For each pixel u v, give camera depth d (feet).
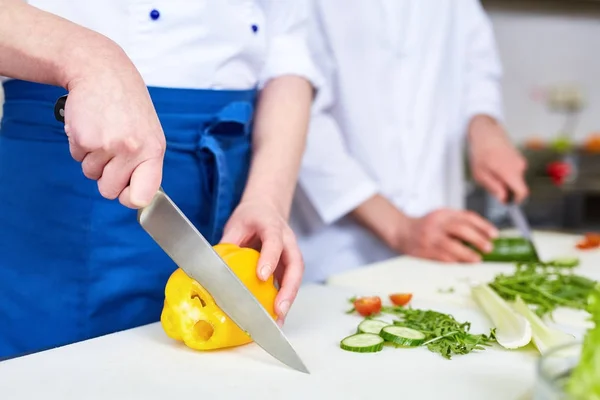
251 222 2.71
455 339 2.53
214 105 3.08
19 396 2.07
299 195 4.99
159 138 2.03
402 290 3.43
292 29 3.73
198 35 2.99
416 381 2.20
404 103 5.21
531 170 9.37
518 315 2.67
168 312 2.46
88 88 1.98
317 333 2.68
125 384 2.17
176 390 2.13
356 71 5.03
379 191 5.14
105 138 1.93
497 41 10.52
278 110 3.34
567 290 3.25
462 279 3.68
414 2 5.21
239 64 3.22
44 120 2.81
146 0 2.87
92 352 2.43
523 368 2.31
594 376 1.62
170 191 2.99
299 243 5.09
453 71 5.61
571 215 8.49
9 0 2.18
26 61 2.12
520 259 4.07
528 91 10.72
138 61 2.91
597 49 10.62
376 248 5.01
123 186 2.06
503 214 7.48
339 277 3.69
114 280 2.88
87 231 2.83
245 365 2.32
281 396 2.09
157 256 2.96
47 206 2.86
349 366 2.32
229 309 2.31
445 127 5.53
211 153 3.00
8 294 3.00
